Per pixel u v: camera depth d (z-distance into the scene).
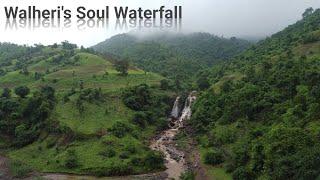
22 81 168.00
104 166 95.81
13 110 123.00
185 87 169.88
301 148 73.19
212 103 125.81
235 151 91.69
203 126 118.31
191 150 108.62
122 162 97.19
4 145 115.25
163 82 159.12
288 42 161.62
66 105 123.69
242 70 149.50
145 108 135.00
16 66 197.62
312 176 64.88
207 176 89.12
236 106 111.12
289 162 70.94
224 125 110.56
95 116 120.00
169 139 120.38
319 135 75.19
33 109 121.62
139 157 99.81
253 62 155.12
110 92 140.12
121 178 92.81
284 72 112.19
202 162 97.31
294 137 75.88
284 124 87.12
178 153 107.81
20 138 114.31
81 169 96.38
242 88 117.25
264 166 76.00
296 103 93.69
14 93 139.12
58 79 161.62
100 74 167.25
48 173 96.88
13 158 107.94
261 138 86.69
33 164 102.44
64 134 110.81
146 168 97.06
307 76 100.44
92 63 185.88
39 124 116.25
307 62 117.25
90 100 127.81
